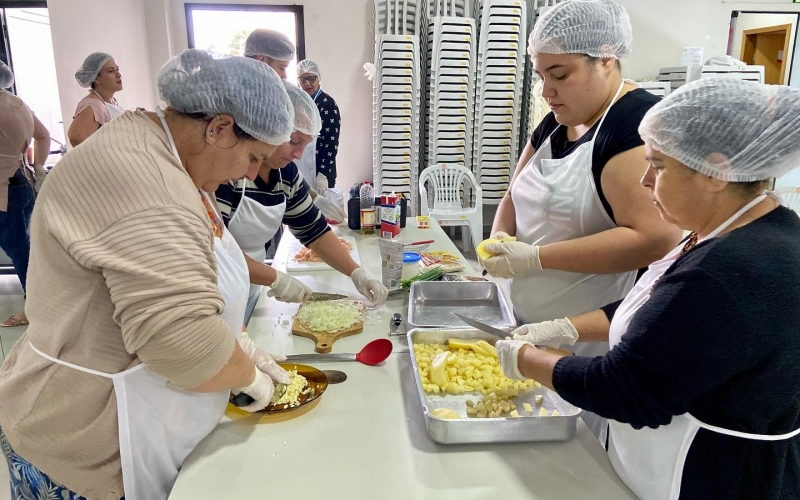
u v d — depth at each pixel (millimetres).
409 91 4203
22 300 3492
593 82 1351
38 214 865
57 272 864
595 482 955
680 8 4730
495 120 4348
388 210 2455
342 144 4770
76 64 3523
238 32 4480
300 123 1521
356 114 4711
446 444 1038
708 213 858
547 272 1562
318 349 1400
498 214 1910
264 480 940
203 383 898
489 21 4137
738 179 802
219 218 1137
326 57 4547
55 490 1010
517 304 1645
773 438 807
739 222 827
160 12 4316
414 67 4160
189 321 830
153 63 4418
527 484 942
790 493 829
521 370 1027
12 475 1074
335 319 1542
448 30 4113
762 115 758
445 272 1964
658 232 1278
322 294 1728
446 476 955
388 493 911
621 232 1310
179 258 816
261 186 1762
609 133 1333
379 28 4395
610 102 1395
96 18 3650
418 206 4504
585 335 1264
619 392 828
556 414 1066
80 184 821
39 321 924
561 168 1502
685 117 798
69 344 913
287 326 1562
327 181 3223
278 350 1416
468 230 4578
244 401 1078
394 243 1800
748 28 5785
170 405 973
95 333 891
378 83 4188
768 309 729
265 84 930
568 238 1517
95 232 808
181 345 829
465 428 1014
